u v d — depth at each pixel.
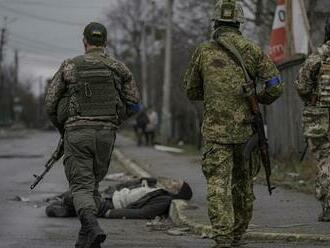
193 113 63.06
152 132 63.41
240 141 11.30
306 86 14.55
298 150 27.62
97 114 11.44
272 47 30.25
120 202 17.98
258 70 11.50
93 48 11.73
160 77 93.88
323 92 14.42
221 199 11.21
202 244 13.42
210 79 11.34
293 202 18.69
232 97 11.28
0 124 160.50
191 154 46.88
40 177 12.34
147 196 17.89
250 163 11.68
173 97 69.75
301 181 23.31
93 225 11.01
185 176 28.73
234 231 12.00
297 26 28.70
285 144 29.42
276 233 13.60
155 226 16.20
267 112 32.19
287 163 28.03
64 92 11.55
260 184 23.56
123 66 11.77
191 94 11.89
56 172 32.84
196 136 61.22
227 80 11.29
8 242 13.66
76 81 11.42
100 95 11.47
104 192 20.11
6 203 20.84
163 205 17.80
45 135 119.88
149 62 106.50
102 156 11.55
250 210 11.94
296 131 27.81
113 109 11.55
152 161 39.41
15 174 32.16
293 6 28.84
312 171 24.22
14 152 54.19
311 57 14.51
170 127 64.88
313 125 14.73
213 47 11.51
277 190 21.64
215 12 11.70
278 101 30.30
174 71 69.25
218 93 11.28
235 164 11.73
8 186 26.25
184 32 63.31
